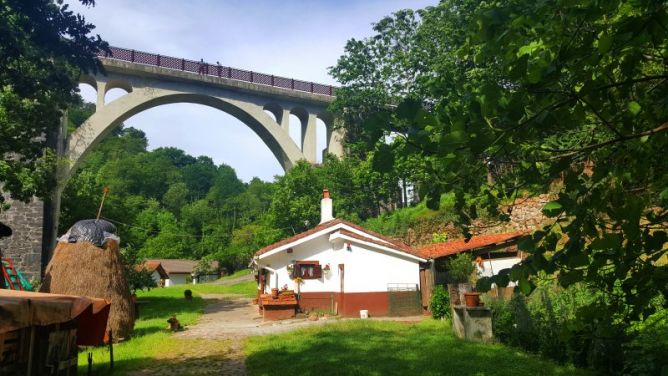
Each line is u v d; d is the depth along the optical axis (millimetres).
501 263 17750
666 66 2555
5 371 6750
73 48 6195
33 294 7688
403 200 36500
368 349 10055
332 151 41344
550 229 2678
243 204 78250
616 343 6824
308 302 17750
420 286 18219
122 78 32406
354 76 35531
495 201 3242
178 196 77062
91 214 27359
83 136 30062
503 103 2189
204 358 10266
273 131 37875
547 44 2475
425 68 31594
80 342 9086
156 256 61812
